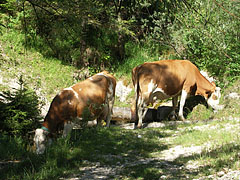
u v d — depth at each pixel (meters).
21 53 16.19
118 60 17.16
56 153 7.10
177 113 12.55
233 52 13.38
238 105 11.48
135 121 11.74
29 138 8.80
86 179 5.79
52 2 9.52
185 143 8.01
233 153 6.16
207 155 6.42
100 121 10.05
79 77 15.96
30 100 9.05
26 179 5.75
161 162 6.59
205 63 14.35
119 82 15.71
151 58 17.28
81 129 9.34
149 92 10.95
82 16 9.84
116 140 8.47
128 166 6.44
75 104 8.66
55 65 16.25
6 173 6.14
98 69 16.48
